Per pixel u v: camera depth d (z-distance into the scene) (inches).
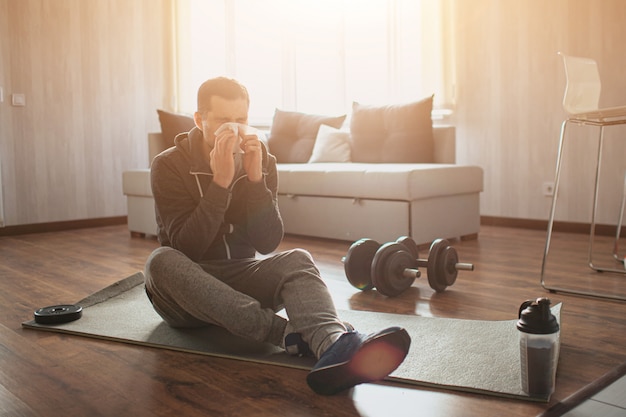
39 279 113.8
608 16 155.1
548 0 167.0
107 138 202.1
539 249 137.6
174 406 53.1
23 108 184.2
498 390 54.6
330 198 152.1
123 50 204.4
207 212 64.7
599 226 160.4
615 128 156.3
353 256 95.2
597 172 112.6
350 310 85.4
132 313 83.9
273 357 64.5
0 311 89.3
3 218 180.5
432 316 82.0
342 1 217.6
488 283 102.8
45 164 189.0
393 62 207.6
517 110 176.1
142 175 166.1
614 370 60.4
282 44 227.0
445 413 51.1
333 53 221.5
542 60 169.6
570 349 67.5
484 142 184.2
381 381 58.4
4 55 180.2
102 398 55.1
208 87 65.6
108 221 202.4
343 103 220.1
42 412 52.3
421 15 192.2
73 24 193.3
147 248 150.7
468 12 184.5
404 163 165.2
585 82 109.0
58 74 190.7
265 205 68.4
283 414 51.1
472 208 154.5
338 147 177.8
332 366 51.8
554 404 52.4
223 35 223.0
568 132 165.6
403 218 137.4
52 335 75.6
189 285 63.4
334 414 51.1
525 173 175.6
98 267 125.4
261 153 70.6
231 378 59.5
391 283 92.4
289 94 227.5
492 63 180.4
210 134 66.4
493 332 72.1
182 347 68.4
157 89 212.8
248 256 74.1
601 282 101.7
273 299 67.4
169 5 213.3
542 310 52.8
